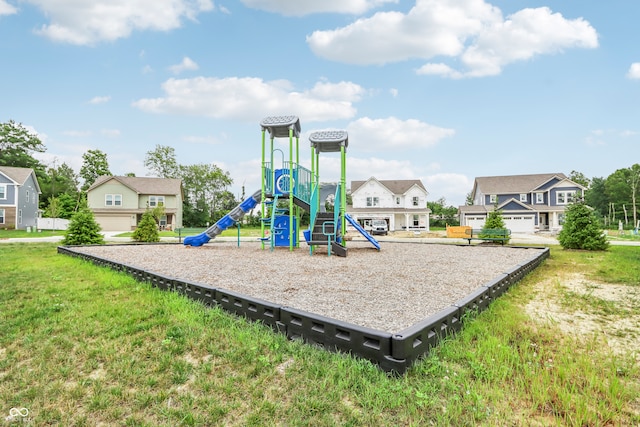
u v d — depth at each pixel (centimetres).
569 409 188
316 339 278
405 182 3528
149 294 453
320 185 1241
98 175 4638
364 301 396
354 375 222
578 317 380
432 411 186
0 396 205
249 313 343
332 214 1073
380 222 2845
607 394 204
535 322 355
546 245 1484
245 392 207
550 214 3262
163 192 3400
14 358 259
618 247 1318
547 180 3331
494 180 3616
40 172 4156
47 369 240
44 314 365
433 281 522
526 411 186
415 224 3369
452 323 307
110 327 322
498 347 269
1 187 2809
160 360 251
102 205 3198
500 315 373
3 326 329
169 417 182
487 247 1194
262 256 872
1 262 803
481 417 179
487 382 217
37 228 2880
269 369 236
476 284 501
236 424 176
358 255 909
